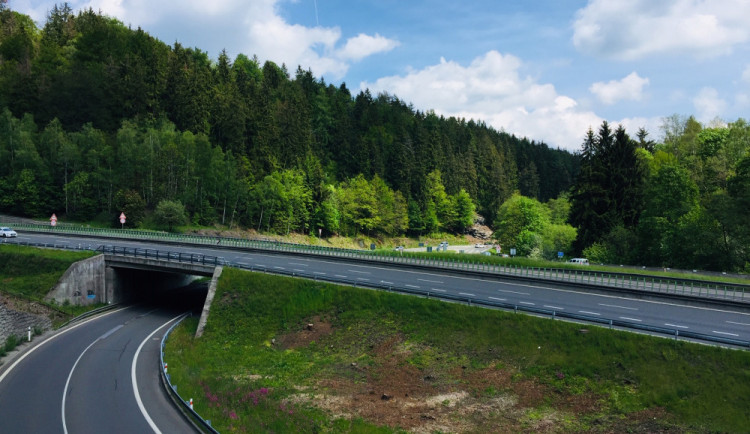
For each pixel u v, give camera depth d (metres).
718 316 31.92
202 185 96.81
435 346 31.72
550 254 73.31
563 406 24.75
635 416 23.19
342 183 128.75
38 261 49.53
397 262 51.50
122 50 115.38
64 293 46.12
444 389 27.41
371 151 137.12
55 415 23.64
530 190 166.50
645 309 33.91
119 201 85.69
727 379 23.66
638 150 74.06
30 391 26.84
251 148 111.19
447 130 176.75
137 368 31.19
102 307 47.47
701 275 47.09
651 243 61.69
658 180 62.88
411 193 139.25
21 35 113.25
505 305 32.88
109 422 22.86
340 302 38.28
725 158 63.06
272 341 36.31
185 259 46.75
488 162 165.88
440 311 34.25
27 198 83.25
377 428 23.20
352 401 26.48
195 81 105.06
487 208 158.38
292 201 110.19
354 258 53.78
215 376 30.73
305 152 124.31
